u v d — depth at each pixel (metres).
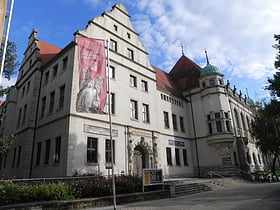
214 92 34.38
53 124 20.81
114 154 21.75
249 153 37.38
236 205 11.36
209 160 32.78
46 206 10.78
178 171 30.47
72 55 21.48
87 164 19.09
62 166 18.02
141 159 25.56
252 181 29.31
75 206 11.68
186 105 37.03
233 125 34.38
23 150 23.30
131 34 29.11
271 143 32.00
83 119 19.97
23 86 29.30
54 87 22.77
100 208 11.94
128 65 26.89
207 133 33.69
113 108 23.31
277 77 21.75
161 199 15.43
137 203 13.63
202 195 16.58
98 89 17.08
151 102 28.92
